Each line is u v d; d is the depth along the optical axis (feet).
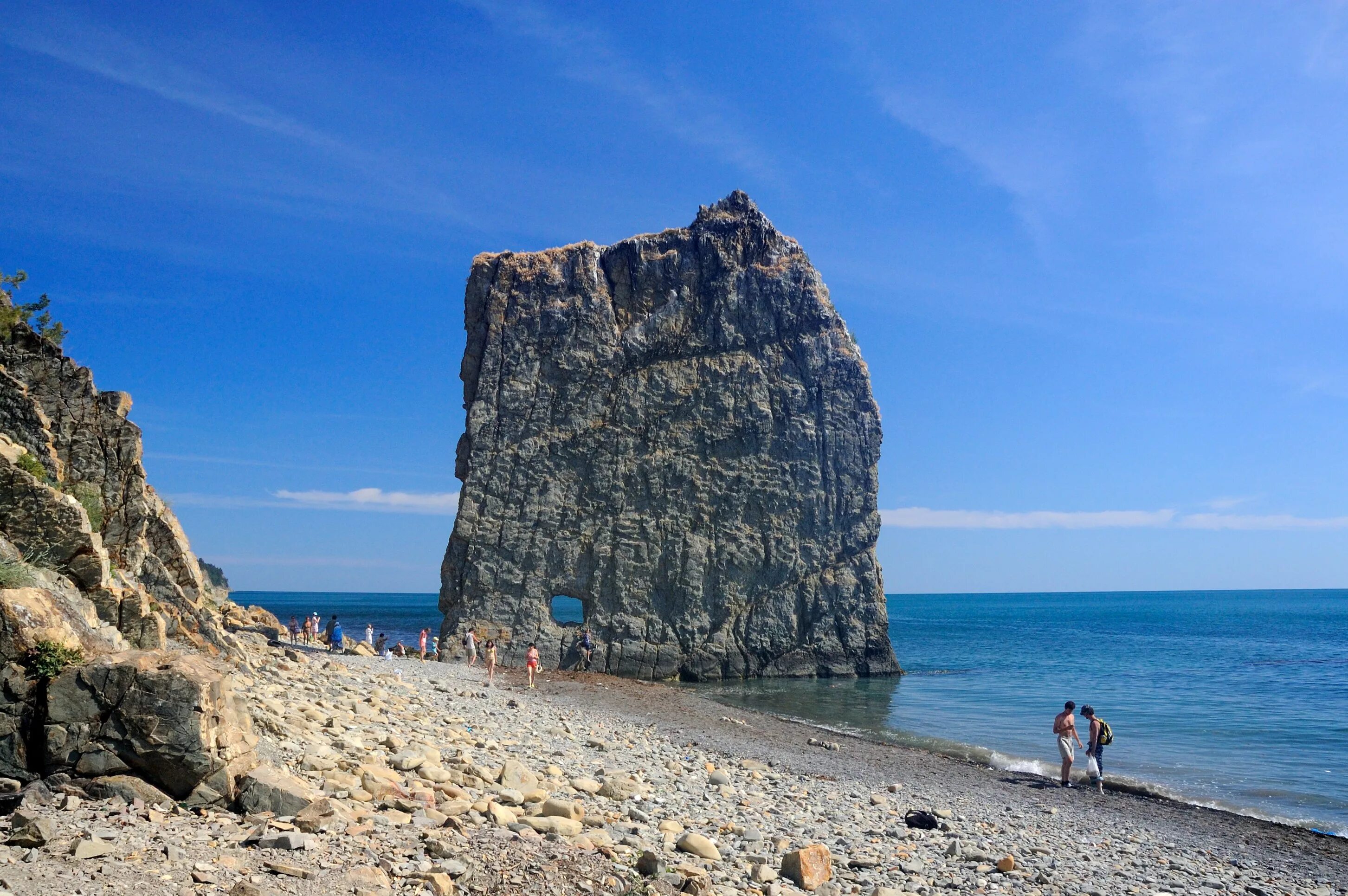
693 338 191.72
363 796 41.73
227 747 38.11
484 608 176.65
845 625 187.42
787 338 195.00
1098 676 194.08
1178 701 151.74
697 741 96.27
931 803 72.18
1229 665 222.89
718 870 42.50
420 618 495.00
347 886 31.07
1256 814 77.25
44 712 36.78
